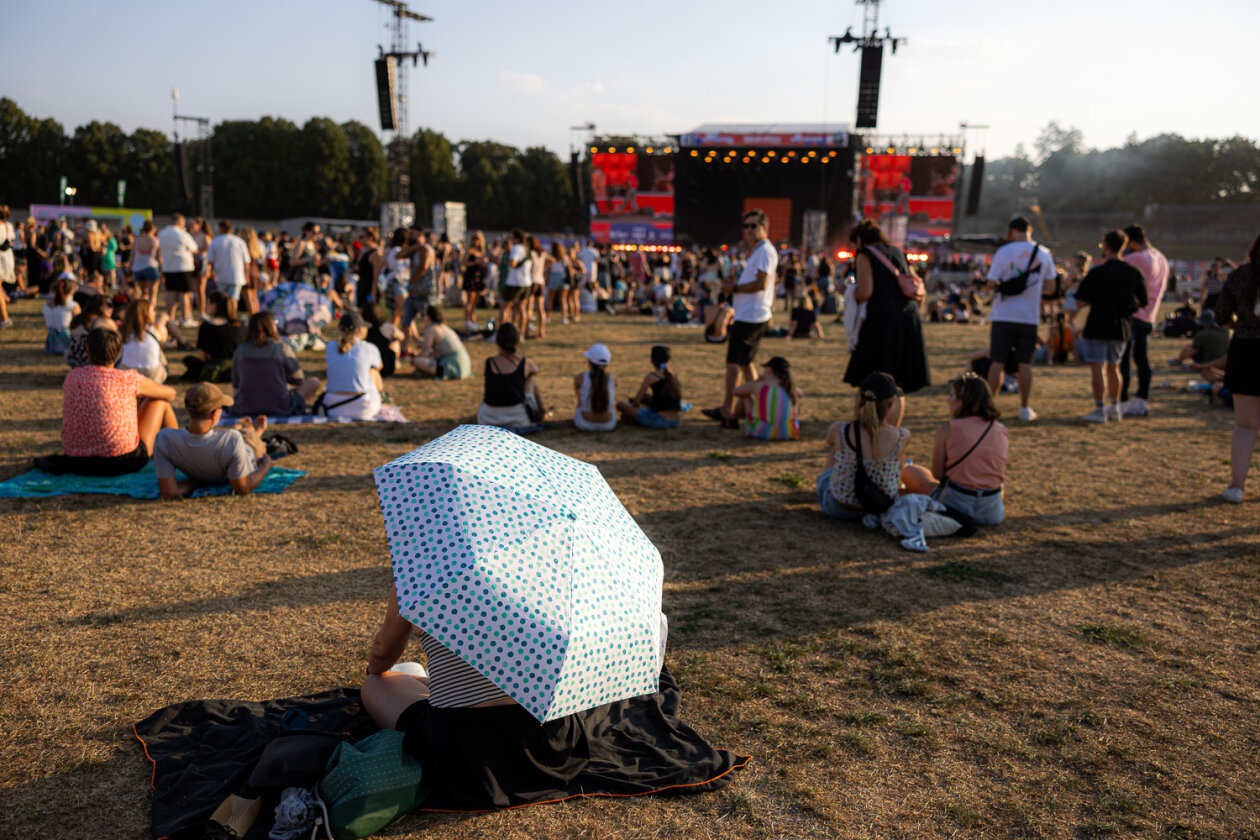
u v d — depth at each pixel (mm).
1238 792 2951
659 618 2771
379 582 4629
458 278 24109
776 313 24859
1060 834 2721
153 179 95562
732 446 8086
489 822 2707
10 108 94375
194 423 5801
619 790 2871
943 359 15414
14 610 4164
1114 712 3469
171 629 4016
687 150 44281
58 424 7918
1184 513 6152
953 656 3930
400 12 41281
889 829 2732
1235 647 4070
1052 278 8984
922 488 6035
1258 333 6152
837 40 30438
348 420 8531
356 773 2592
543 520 2605
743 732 3283
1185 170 139250
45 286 21562
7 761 2969
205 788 2736
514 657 2434
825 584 4758
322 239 27344
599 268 27094
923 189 44125
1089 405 10430
